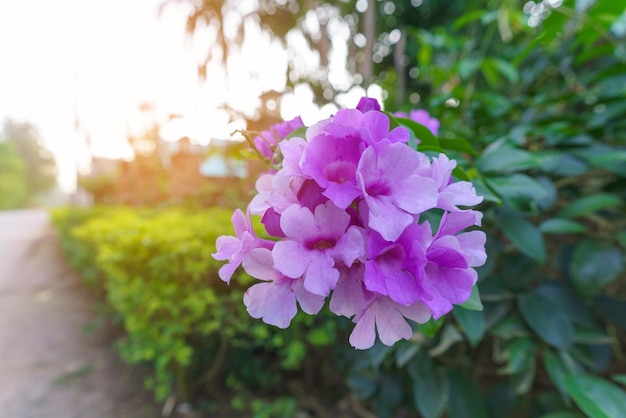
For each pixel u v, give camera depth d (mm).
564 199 578
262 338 773
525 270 458
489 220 432
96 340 1192
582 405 342
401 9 1620
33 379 965
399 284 185
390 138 210
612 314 473
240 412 809
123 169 3100
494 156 392
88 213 2215
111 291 953
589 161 480
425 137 294
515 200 365
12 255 2857
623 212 506
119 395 888
